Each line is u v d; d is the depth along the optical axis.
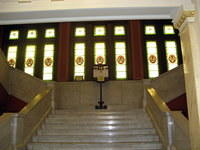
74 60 12.58
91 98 10.95
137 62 12.28
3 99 8.50
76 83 11.19
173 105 8.84
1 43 12.95
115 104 10.77
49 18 5.11
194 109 4.19
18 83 9.09
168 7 4.63
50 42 12.93
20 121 5.33
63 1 4.71
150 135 5.90
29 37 13.12
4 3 4.75
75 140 5.84
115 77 12.17
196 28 4.38
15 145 5.10
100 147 5.43
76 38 12.91
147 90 7.52
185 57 4.59
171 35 12.86
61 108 10.83
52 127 6.53
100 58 12.52
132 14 4.93
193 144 4.15
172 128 5.09
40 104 6.74
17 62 12.73
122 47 12.75
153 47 12.73
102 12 4.83
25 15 4.91
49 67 12.53
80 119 6.89
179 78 9.11
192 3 4.52
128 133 6.12
